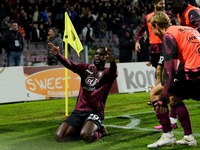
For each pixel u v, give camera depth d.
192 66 3.04
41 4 13.99
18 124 5.27
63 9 13.76
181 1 3.97
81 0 15.22
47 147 3.60
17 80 8.45
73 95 9.04
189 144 3.44
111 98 8.55
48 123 5.29
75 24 14.08
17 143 3.85
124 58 12.12
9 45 9.68
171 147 3.43
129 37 12.19
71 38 4.71
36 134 4.39
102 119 3.85
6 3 13.04
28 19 13.57
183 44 3.07
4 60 12.98
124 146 3.55
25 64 12.70
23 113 6.54
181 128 4.39
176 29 3.10
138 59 12.08
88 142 3.64
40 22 13.53
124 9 16.02
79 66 3.88
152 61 5.60
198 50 3.05
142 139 3.88
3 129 4.84
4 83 8.28
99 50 3.84
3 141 3.99
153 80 10.53
